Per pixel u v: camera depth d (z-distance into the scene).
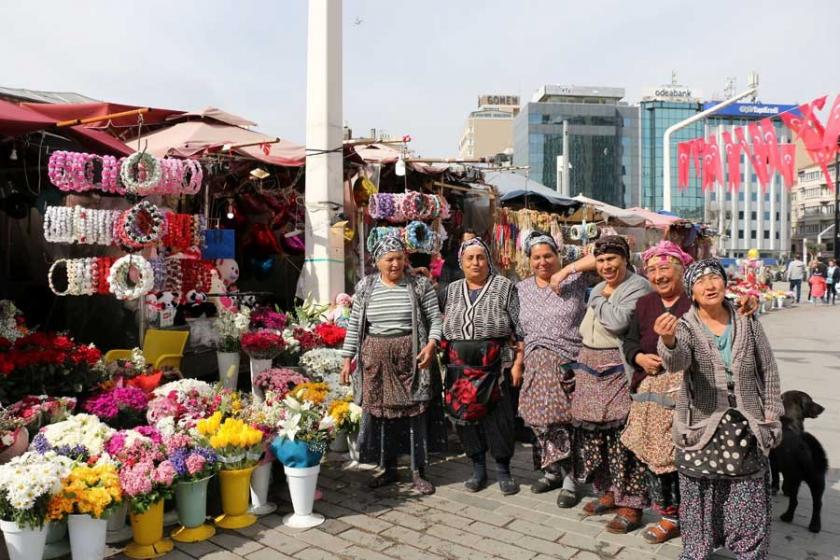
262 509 4.01
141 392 4.15
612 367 3.72
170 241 4.73
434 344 4.29
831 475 4.78
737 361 2.87
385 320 4.29
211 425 3.69
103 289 4.53
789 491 3.88
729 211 74.31
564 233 11.65
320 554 3.46
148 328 5.50
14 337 4.59
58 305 6.54
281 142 7.48
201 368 5.82
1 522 3.03
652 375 3.42
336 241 6.79
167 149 6.57
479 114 85.31
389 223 7.93
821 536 3.71
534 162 79.00
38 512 3.00
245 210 7.73
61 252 6.56
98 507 3.07
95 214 4.35
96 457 3.38
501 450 4.36
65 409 3.91
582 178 80.25
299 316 6.09
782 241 75.25
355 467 4.95
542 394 4.14
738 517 2.89
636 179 81.81
